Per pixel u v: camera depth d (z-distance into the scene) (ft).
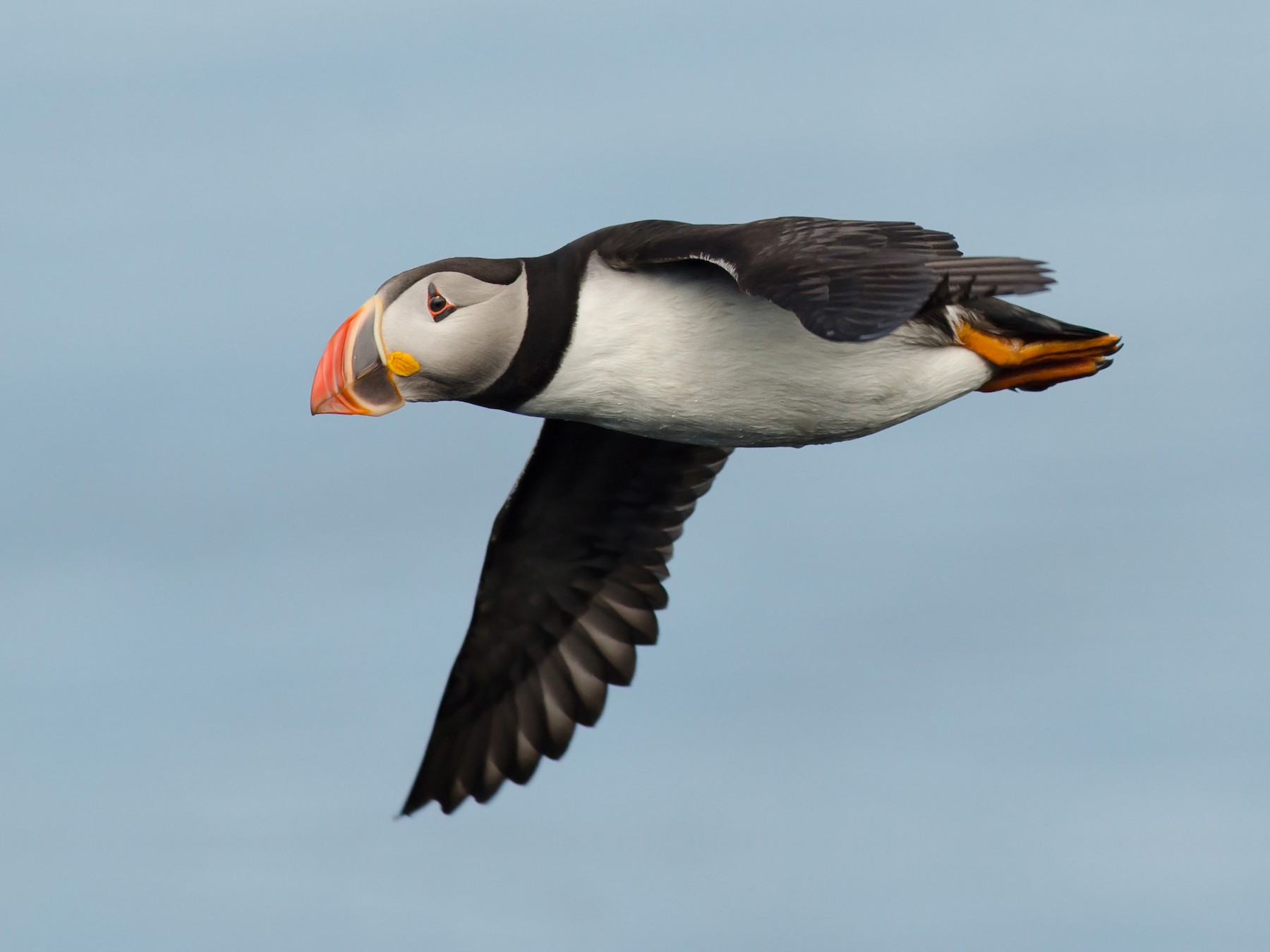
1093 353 39.09
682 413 38.55
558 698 45.78
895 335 38.04
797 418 38.63
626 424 39.22
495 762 45.85
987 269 35.27
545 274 38.45
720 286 37.68
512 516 44.32
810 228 34.35
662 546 45.11
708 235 35.76
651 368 38.11
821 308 31.65
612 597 45.55
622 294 38.06
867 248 33.47
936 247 35.27
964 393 39.37
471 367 38.40
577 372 38.37
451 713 46.16
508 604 45.47
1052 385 39.55
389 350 38.55
